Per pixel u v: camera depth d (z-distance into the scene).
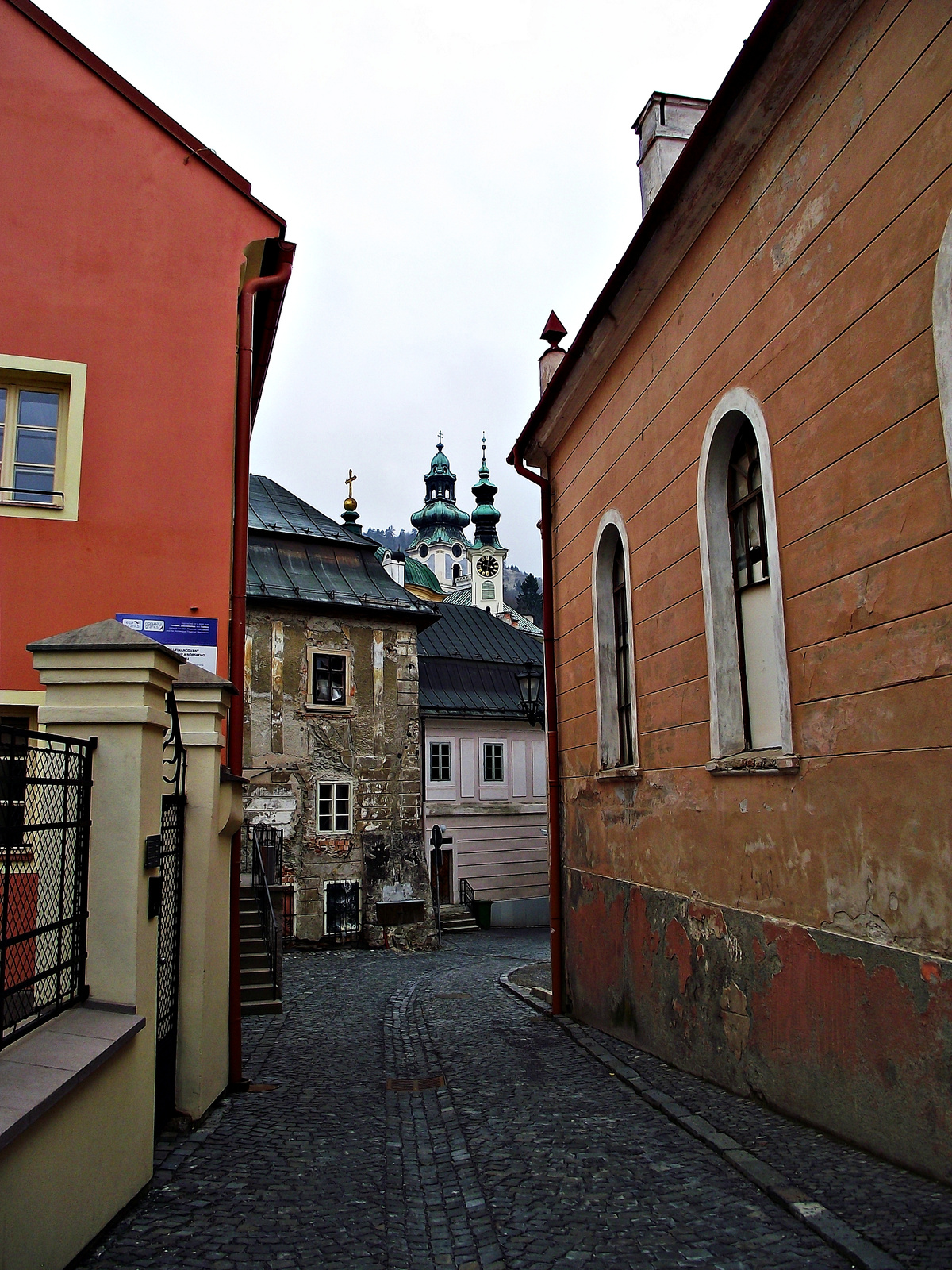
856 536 5.13
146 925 4.83
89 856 4.70
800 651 5.71
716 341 7.01
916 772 4.61
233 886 7.59
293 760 22.52
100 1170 4.12
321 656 23.31
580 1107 6.57
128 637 4.86
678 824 7.75
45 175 8.64
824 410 5.46
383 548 33.59
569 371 10.27
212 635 8.27
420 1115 6.59
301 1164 5.34
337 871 22.50
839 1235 3.85
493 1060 8.52
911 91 4.71
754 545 6.79
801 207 5.76
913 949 4.62
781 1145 5.22
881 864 4.90
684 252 7.58
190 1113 6.14
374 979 16.38
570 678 11.27
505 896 30.64
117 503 8.29
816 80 5.59
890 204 4.87
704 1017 7.13
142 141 8.93
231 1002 7.45
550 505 12.20
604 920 9.77
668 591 8.00
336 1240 4.21
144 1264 3.85
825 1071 5.38
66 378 8.40
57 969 4.30
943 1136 4.36
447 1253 4.12
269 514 24.89
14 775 3.86
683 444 7.66
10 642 7.85
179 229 8.88
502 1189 4.91
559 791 11.65
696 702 7.40
